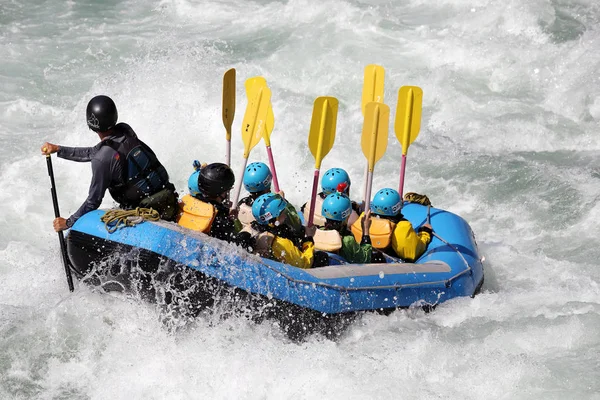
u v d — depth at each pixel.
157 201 20.94
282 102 39.53
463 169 34.91
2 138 35.56
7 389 19.33
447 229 25.62
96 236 20.08
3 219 29.33
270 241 20.98
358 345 21.08
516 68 43.41
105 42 47.41
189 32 48.84
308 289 20.58
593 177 33.88
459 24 49.06
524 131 38.03
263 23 49.38
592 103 39.91
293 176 34.41
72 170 32.75
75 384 19.64
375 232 24.19
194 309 20.02
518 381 19.41
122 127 20.84
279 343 20.56
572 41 45.94
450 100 40.94
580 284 25.70
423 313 22.73
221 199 21.55
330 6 49.97
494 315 22.91
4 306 22.00
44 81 41.84
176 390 19.30
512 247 28.48
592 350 20.75
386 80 42.22
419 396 18.89
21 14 51.34
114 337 20.84
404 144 26.27
